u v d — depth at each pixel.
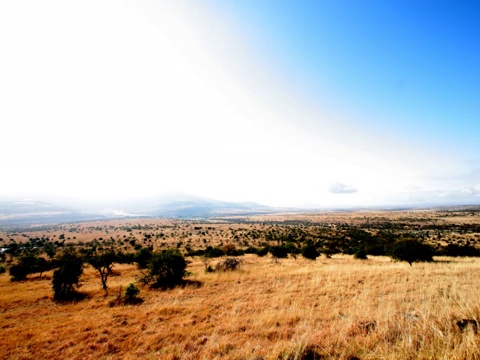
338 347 5.17
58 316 12.56
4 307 15.01
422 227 129.88
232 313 10.26
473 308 5.43
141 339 8.30
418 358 4.05
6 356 7.94
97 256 20.30
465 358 3.82
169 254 20.19
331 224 174.12
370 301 9.97
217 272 23.16
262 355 5.55
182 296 14.59
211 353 6.38
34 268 32.75
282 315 9.19
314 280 16.03
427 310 6.09
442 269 18.52
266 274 20.03
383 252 48.72
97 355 7.46
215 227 174.38
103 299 15.88
